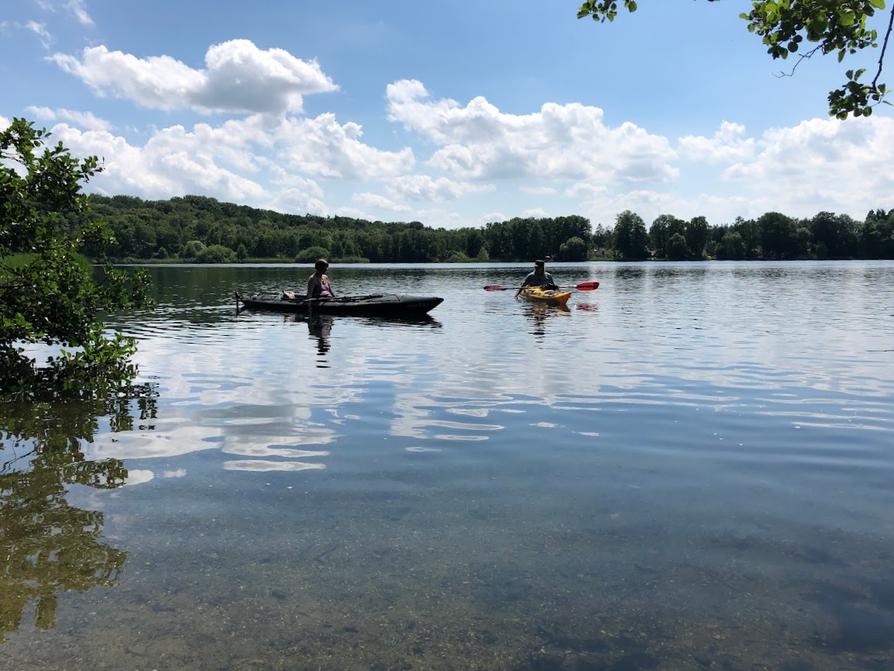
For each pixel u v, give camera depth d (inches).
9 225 297.0
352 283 1370.6
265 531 136.0
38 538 132.3
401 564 122.2
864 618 104.1
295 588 113.5
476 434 209.9
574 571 119.7
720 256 4753.9
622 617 105.0
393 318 601.6
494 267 3223.4
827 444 199.0
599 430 214.8
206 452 190.5
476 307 711.1
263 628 101.8
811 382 293.6
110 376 299.1
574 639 99.3
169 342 435.8
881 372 317.1
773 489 161.2
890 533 135.1
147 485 162.9
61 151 301.1
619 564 122.3
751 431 213.5
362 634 100.3
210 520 141.5
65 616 104.8
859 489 161.0
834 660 94.0
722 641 98.6
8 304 295.3
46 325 299.4
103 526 138.1
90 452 190.7
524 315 619.2
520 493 157.9
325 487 161.8
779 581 115.9
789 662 93.6
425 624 103.0
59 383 291.4
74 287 304.5
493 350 392.5
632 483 165.2
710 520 142.2
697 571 119.6
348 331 497.4
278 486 162.7
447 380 300.2
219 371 326.3
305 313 654.5
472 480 167.0
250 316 626.8
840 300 797.9
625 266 3078.2
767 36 222.4
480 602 109.3
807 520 142.1
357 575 118.0
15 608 106.9
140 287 332.8
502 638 99.6
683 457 186.5
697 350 387.9
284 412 239.9
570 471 174.2
